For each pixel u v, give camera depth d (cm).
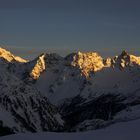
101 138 11975
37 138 12638
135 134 12094
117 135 12162
